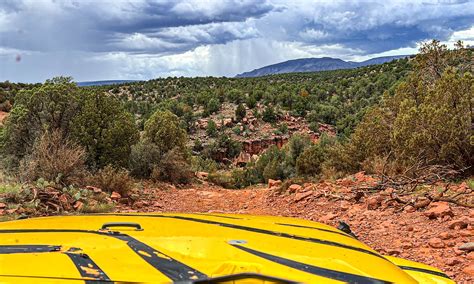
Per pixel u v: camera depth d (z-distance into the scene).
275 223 3.28
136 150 21.95
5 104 61.28
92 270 2.04
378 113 18.88
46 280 1.92
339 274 2.12
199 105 102.12
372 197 10.76
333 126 91.31
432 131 13.41
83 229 2.79
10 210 10.16
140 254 2.26
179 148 24.78
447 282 2.58
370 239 7.74
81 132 20.72
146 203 14.45
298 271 2.10
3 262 2.12
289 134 83.12
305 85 124.94
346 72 165.38
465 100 13.33
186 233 2.66
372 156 17.36
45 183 12.11
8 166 19.81
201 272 2.04
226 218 3.39
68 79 23.45
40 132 21.11
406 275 2.42
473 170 12.85
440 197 9.45
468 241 6.90
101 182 14.88
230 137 76.50
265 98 103.12
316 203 11.67
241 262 2.12
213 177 27.09
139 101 109.94
